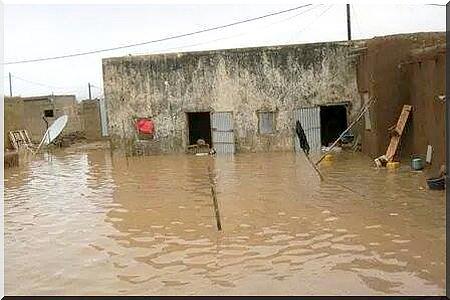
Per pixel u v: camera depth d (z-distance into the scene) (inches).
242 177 625.3
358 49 781.9
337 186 525.3
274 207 444.1
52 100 1423.5
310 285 262.8
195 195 522.0
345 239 338.3
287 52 890.7
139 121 957.8
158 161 856.9
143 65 944.9
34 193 589.9
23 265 321.1
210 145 975.6
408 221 371.6
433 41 669.9
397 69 681.6
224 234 367.2
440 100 524.4
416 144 633.6
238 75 911.0
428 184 478.9
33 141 1395.2
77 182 663.1
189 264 306.5
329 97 884.0
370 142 741.3
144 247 346.9
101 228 404.8
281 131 905.5
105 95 965.8
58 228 412.2
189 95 934.4
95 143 1341.0
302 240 341.7
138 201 506.6
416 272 271.9
